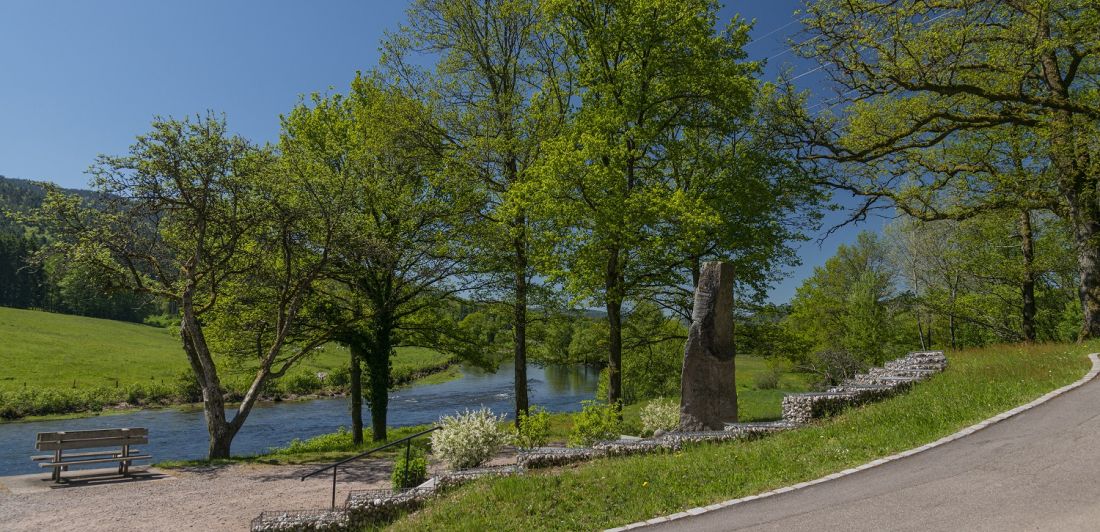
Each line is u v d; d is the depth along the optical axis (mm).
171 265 18703
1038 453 7789
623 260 19750
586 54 20391
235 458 16703
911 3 15953
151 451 27234
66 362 56031
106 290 17734
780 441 10172
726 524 6816
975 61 17156
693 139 21109
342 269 20844
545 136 20719
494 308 23250
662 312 24375
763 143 20172
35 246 99750
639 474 8977
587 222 18531
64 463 13242
